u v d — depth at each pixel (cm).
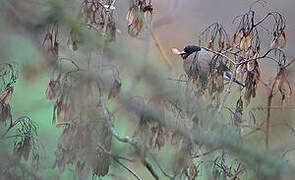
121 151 746
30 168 716
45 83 888
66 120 694
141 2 760
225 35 829
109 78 700
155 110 694
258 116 873
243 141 705
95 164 706
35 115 870
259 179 665
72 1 615
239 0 1816
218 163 756
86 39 645
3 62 682
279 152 718
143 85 678
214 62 744
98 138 698
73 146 701
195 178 738
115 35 718
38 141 802
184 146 715
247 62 748
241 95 765
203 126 696
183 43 1606
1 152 701
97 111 690
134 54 686
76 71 680
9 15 607
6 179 697
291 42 1758
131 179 891
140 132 709
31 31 622
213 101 743
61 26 638
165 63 812
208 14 1772
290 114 840
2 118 708
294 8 1841
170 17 1322
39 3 602
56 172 760
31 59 655
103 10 725
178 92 692
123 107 697
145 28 764
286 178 656
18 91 866
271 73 1011
